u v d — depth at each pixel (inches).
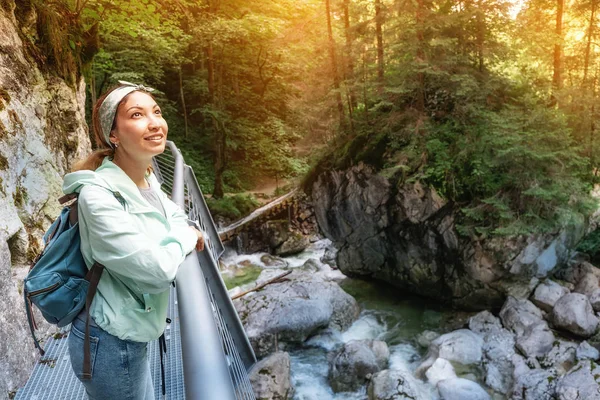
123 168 47.3
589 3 416.5
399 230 435.2
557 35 400.2
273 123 842.2
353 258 497.4
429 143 391.9
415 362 345.7
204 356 34.5
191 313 39.9
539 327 338.6
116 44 564.4
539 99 401.7
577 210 380.5
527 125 356.5
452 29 401.1
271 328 352.2
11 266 114.3
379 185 428.5
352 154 455.2
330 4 487.8
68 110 191.2
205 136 829.2
